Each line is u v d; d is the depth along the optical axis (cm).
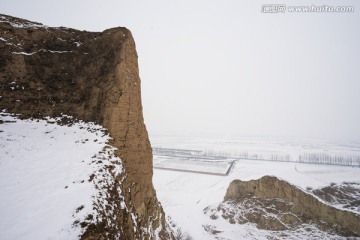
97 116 1669
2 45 1736
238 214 3909
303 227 3288
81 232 800
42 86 1803
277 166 9656
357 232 3006
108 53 1856
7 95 1667
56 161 1240
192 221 4053
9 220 788
